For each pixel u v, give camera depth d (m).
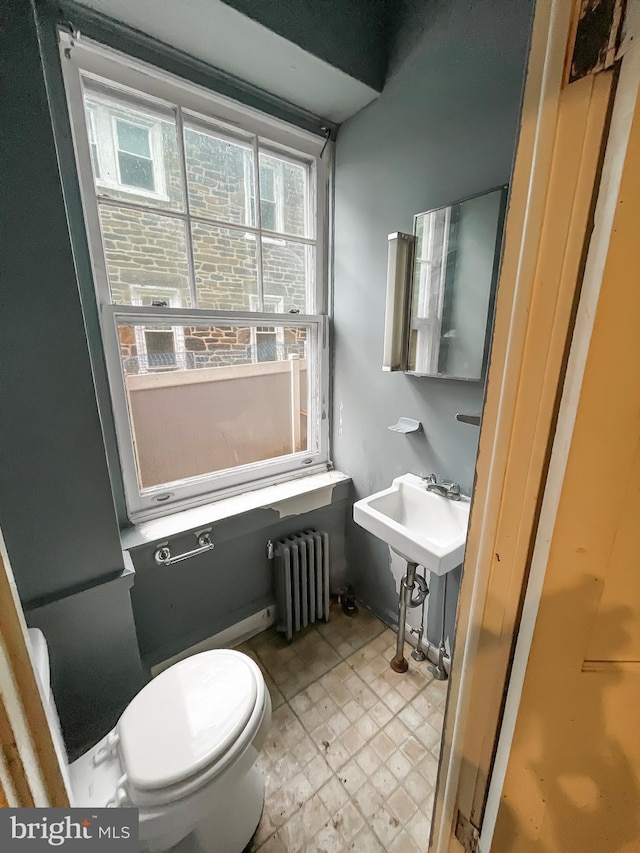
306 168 1.63
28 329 0.92
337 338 1.80
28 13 0.81
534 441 0.44
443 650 1.54
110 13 1.02
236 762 0.86
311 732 1.34
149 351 1.36
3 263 0.87
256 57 1.19
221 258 1.44
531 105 0.38
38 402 0.96
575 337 0.39
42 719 0.40
